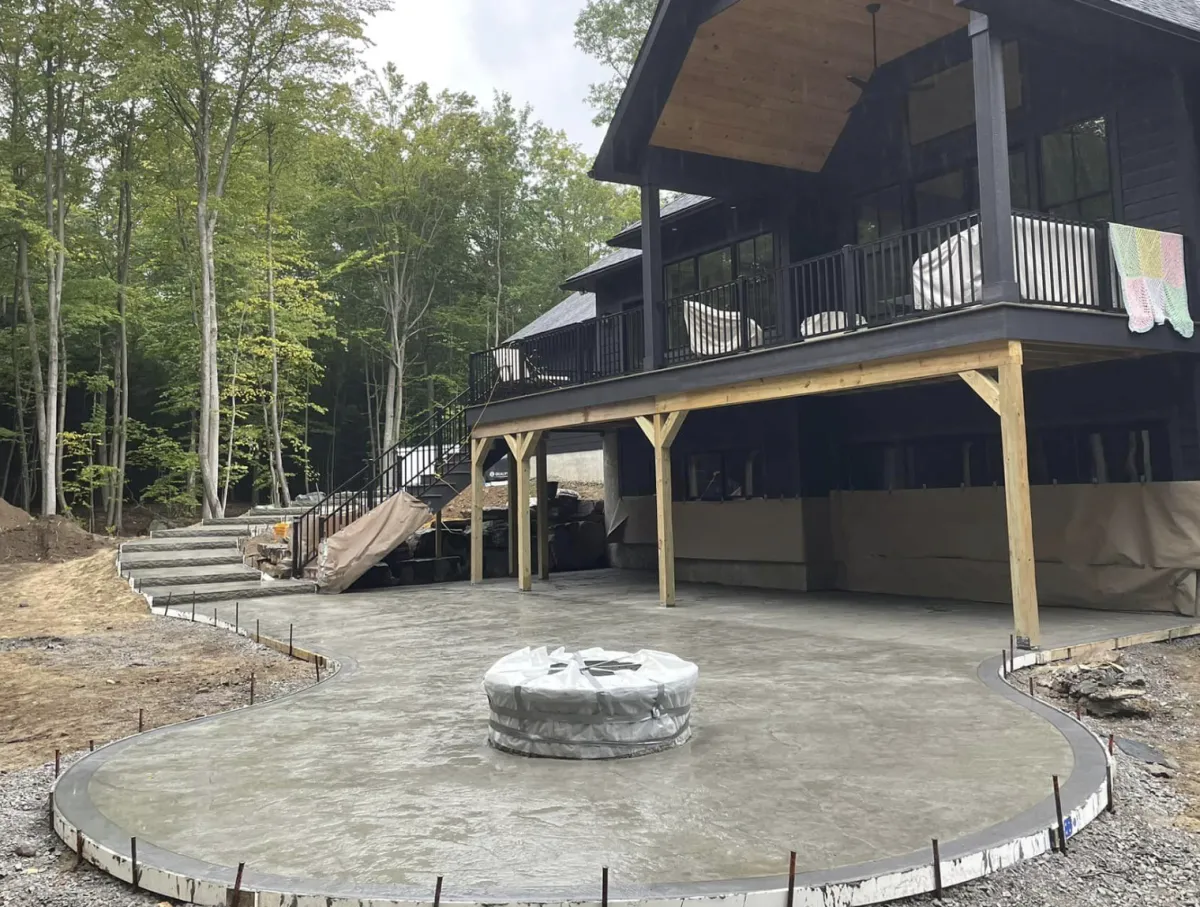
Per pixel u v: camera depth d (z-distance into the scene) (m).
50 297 19.39
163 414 31.75
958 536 10.66
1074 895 3.10
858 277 9.44
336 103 21.38
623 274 16.83
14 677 7.69
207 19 18.81
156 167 21.16
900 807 3.67
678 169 11.62
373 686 6.65
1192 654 7.41
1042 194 9.92
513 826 3.57
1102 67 8.79
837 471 12.46
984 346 7.42
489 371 14.70
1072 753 4.38
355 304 33.19
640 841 3.37
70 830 3.72
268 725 5.46
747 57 10.90
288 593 13.41
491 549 16.22
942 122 10.97
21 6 18.91
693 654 7.48
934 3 10.22
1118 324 7.83
